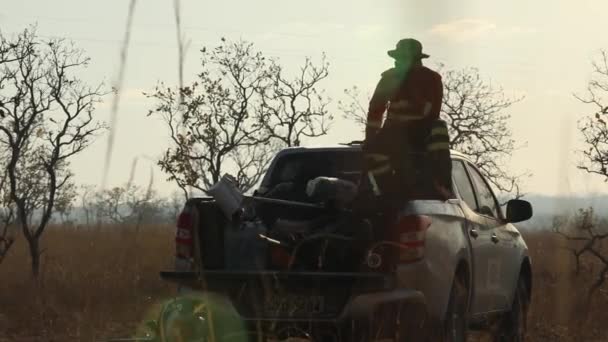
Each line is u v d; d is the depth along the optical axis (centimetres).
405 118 1052
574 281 1602
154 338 975
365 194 975
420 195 1017
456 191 1068
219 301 947
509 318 1237
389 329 941
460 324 1025
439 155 1020
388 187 1021
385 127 1050
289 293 932
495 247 1148
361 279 917
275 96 2895
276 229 972
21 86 1970
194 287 962
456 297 1008
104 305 1426
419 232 938
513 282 1227
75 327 1356
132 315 1418
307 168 1112
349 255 948
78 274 1702
